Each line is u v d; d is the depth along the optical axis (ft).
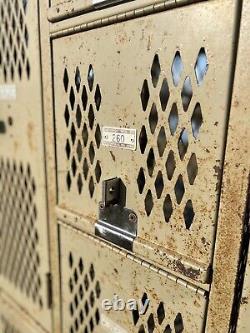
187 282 1.84
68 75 2.33
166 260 1.91
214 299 1.75
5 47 2.92
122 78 1.96
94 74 2.12
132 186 2.05
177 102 1.73
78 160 2.41
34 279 3.31
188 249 1.82
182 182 1.79
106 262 2.34
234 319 1.72
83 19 2.07
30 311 3.50
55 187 2.70
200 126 1.66
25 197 3.17
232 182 1.59
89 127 2.25
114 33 1.94
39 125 2.72
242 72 1.46
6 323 3.91
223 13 1.47
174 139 1.78
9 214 3.53
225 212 1.64
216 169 1.63
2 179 3.51
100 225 2.27
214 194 1.66
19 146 3.06
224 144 1.58
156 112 1.84
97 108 2.16
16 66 2.83
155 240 1.98
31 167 2.95
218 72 1.54
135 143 1.98
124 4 1.83
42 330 3.30
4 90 3.06
